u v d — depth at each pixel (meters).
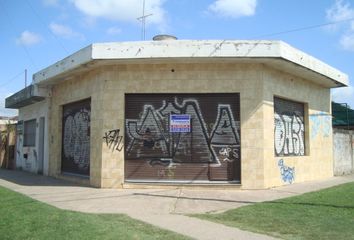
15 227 8.44
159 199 12.66
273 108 15.95
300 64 15.68
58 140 19.89
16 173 23.02
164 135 15.34
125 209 11.07
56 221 8.83
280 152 16.97
